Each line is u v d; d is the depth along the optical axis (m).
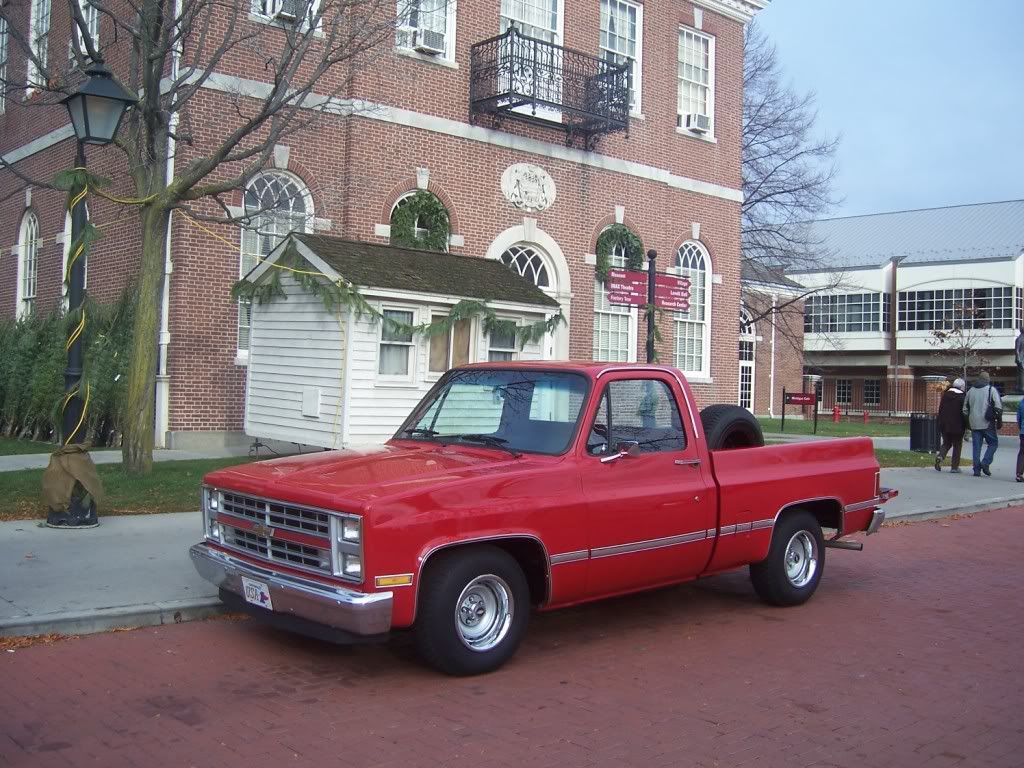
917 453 21.09
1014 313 47.72
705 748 4.65
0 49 21.17
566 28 20.11
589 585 6.12
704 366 23.44
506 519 5.61
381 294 12.83
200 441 15.30
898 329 51.78
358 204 16.80
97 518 9.37
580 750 4.57
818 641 6.73
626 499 6.24
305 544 5.45
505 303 14.12
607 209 20.89
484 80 18.55
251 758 4.36
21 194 20.45
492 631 5.71
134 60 12.23
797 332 42.31
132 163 12.04
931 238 53.41
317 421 13.05
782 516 7.62
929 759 4.59
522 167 19.25
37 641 6.06
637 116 21.52
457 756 4.45
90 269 17.48
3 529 9.03
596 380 6.35
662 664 6.08
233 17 12.34
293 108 12.48
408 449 6.60
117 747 4.46
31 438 17.23
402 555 5.18
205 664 5.77
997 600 8.20
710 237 23.36
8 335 18.88
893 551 10.61
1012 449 24.98
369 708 5.07
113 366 15.68
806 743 4.75
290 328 13.60
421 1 15.29
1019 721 5.16
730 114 23.88
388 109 17.14
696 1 22.86
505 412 6.61
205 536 6.36
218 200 12.80
